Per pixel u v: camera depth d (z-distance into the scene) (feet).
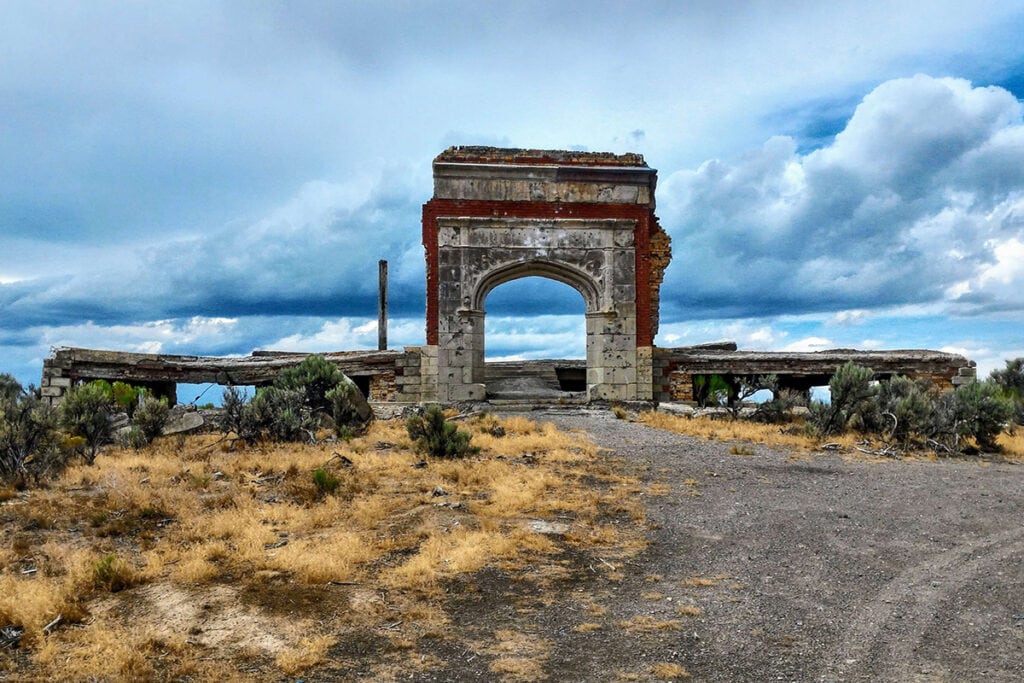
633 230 94.79
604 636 23.94
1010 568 30.22
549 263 93.61
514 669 21.56
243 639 23.61
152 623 24.79
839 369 70.03
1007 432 73.46
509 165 93.35
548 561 31.42
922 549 33.04
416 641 23.63
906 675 20.84
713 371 96.02
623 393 93.66
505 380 118.93
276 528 35.47
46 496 39.50
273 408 58.18
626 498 42.37
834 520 37.96
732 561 31.50
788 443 63.10
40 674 21.25
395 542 33.35
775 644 23.12
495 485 43.68
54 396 86.22
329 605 26.37
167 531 34.81
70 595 26.63
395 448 55.47
